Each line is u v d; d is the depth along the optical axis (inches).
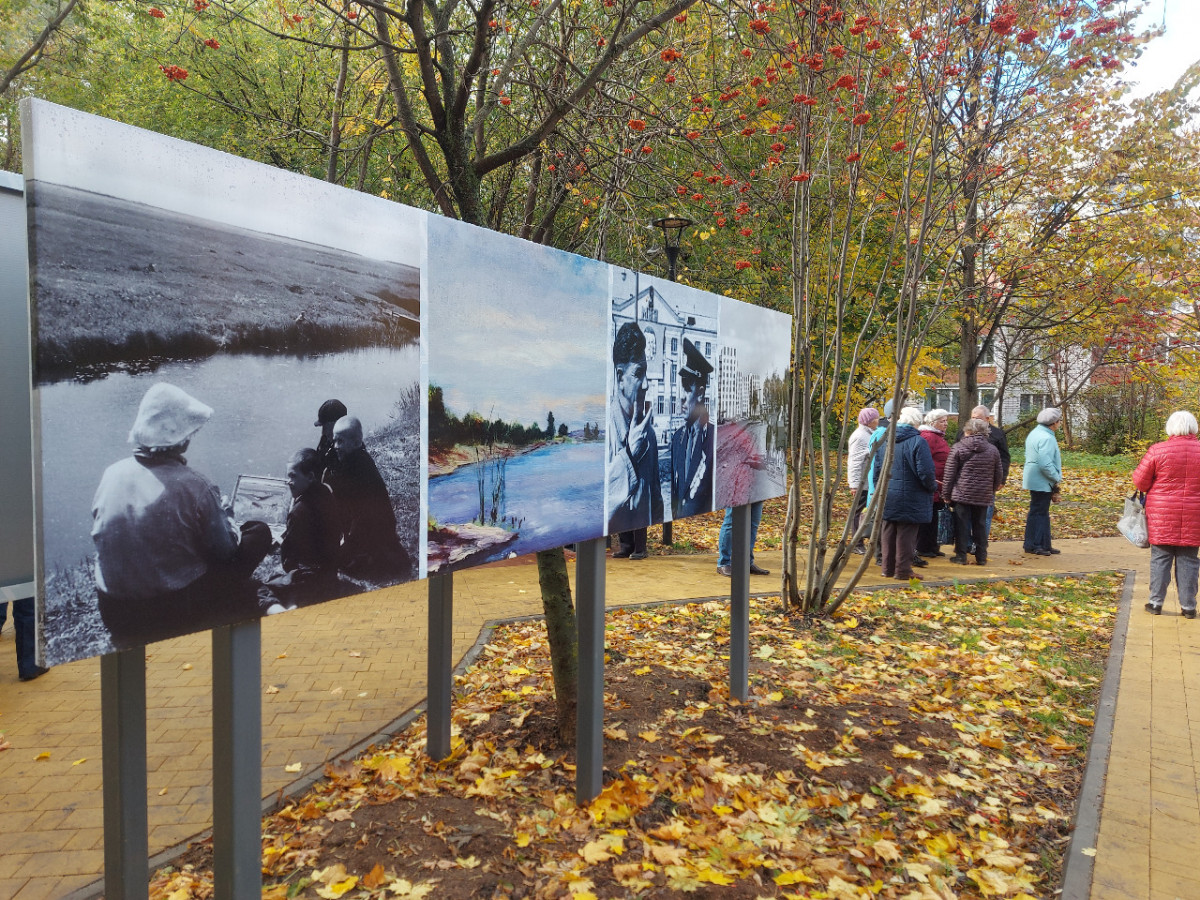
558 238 371.9
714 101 252.4
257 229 69.4
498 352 104.2
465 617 261.4
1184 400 936.9
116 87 587.5
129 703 76.0
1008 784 149.9
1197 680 207.6
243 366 68.7
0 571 79.7
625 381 135.9
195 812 136.6
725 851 121.8
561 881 113.4
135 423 60.4
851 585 263.7
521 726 166.9
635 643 232.5
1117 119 414.9
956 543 378.3
